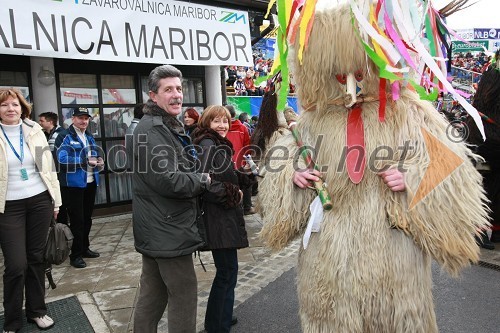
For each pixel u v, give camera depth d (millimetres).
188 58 6000
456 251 1640
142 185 2250
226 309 2721
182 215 2238
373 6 1674
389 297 1666
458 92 1690
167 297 2459
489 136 3891
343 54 1664
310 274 1801
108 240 5379
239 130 4793
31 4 4695
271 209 1952
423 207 1638
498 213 4352
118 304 3455
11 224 2820
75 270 4320
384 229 1697
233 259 2719
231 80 13000
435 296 3354
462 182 1654
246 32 6602
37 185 2922
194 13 6043
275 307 3332
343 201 1766
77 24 5023
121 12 5359
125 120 6730
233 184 2615
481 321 2943
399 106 1750
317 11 1751
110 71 6465
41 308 3090
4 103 2797
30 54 4719
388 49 1556
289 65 1948
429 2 1714
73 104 6188
